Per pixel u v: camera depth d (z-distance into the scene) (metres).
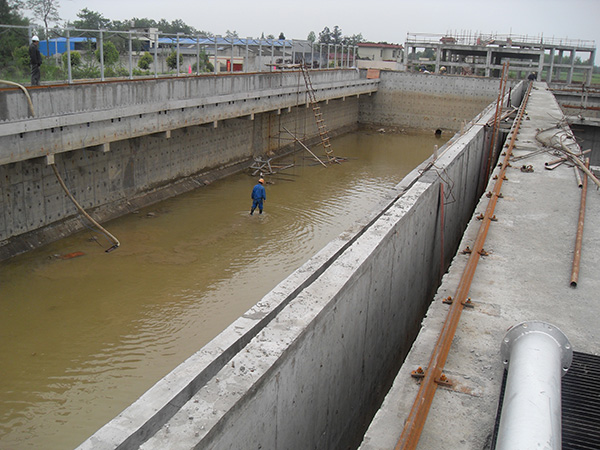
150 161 20.50
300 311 5.53
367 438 4.55
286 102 29.00
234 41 26.55
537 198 10.99
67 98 15.46
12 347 10.85
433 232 11.78
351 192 23.92
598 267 7.87
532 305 6.73
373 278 7.45
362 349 7.43
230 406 4.05
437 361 5.34
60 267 14.48
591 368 5.52
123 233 17.20
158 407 4.48
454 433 4.60
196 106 21.16
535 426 3.70
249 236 17.56
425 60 64.44
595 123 27.42
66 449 8.35
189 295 13.35
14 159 13.59
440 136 41.66
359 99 43.94
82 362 10.50
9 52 15.38
